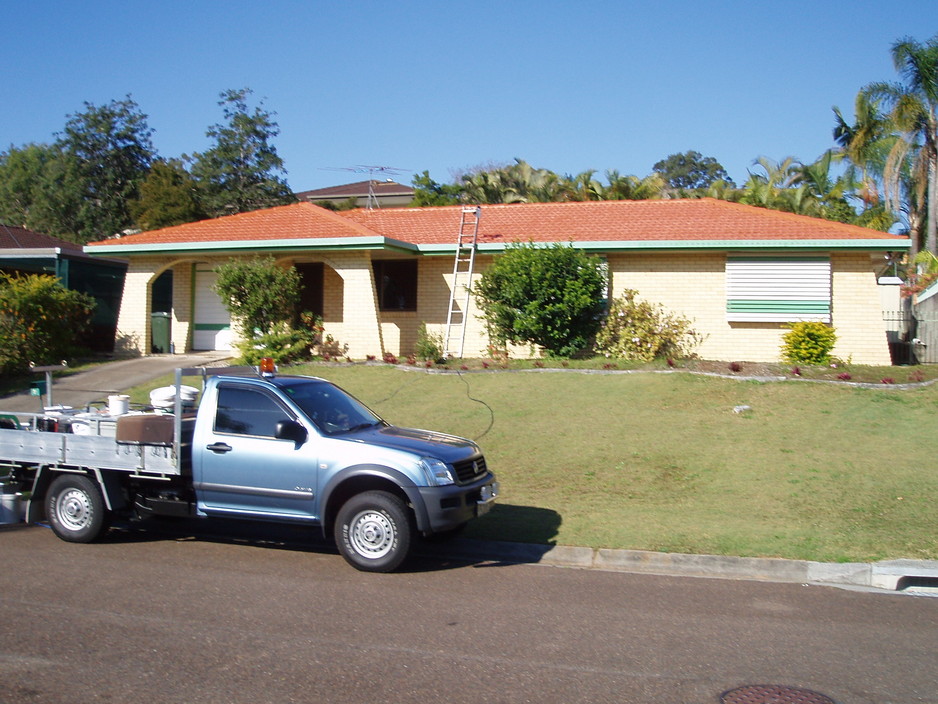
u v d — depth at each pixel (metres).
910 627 6.59
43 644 5.91
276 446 8.25
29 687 5.17
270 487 8.23
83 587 7.33
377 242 18.30
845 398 13.78
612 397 14.42
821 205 36.19
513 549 8.74
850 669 5.64
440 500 7.88
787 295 18.08
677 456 11.68
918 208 31.22
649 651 5.93
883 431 12.30
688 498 10.23
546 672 5.49
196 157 41.59
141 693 5.10
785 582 7.92
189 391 9.38
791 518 9.44
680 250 18.34
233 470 8.33
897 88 30.00
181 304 21.34
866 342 17.98
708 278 18.62
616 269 19.14
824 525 9.20
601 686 5.27
